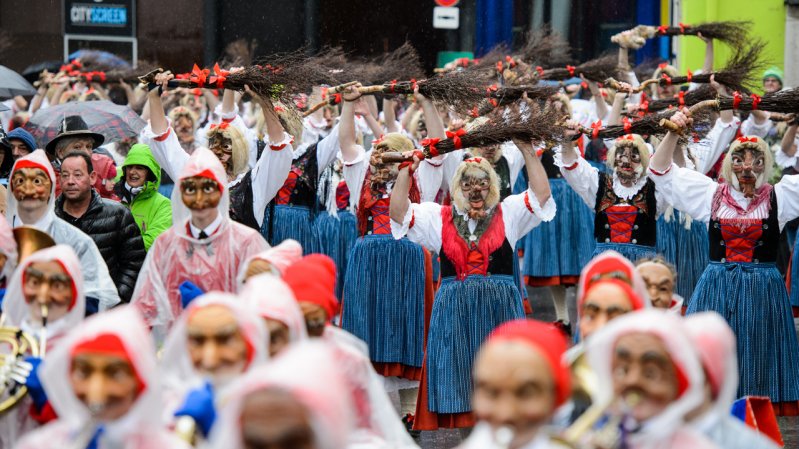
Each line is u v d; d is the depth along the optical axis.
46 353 10.32
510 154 21.09
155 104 16.02
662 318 7.40
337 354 9.90
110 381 7.73
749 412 10.29
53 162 18.91
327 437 6.31
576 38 37.28
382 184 17.89
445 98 18.05
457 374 15.19
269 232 19.17
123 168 17.80
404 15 33.88
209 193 12.40
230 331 8.50
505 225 15.36
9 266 11.53
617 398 7.56
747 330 15.80
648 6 37.88
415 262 17.75
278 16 34.34
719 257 16.12
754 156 15.73
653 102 21.81
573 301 27.00
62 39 36.06
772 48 38.84
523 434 6.96
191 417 8.32
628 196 17.98
